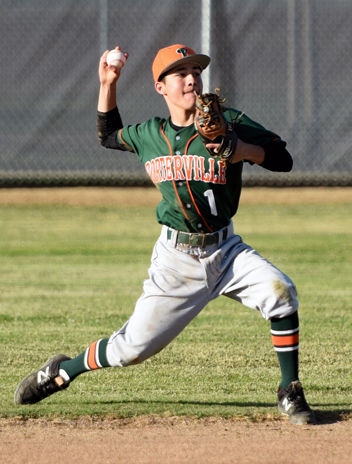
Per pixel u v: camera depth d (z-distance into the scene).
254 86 43.41
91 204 44.38
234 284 13.37
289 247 33.66
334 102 43.62
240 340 19.91
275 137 12.79
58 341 19.64
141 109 43.03
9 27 43.56
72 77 43.59
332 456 11.52
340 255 32.09
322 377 16.41
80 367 13.84
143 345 13.31
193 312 13.46
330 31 43.25
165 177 13.27
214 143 12.13
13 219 40.56
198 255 13.20
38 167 44.41
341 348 18.94
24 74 43.78
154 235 36.62
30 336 20.17
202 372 16.94
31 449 11.86
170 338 13.48
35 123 44.09
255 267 13.17
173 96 13.19
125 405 14.26
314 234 36.59
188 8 42.72
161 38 42.78
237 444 12.05
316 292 25.67
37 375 14.11
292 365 13.41
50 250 33.31
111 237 36.12
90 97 43.72
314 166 44.09
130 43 42.97
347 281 27.45
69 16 43.22
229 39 43.03
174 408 14.02
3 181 44.41
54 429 12.87
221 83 43.12
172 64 12.98
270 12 43.03
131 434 12.59
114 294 25.45
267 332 20.80
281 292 12.98
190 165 13.02
